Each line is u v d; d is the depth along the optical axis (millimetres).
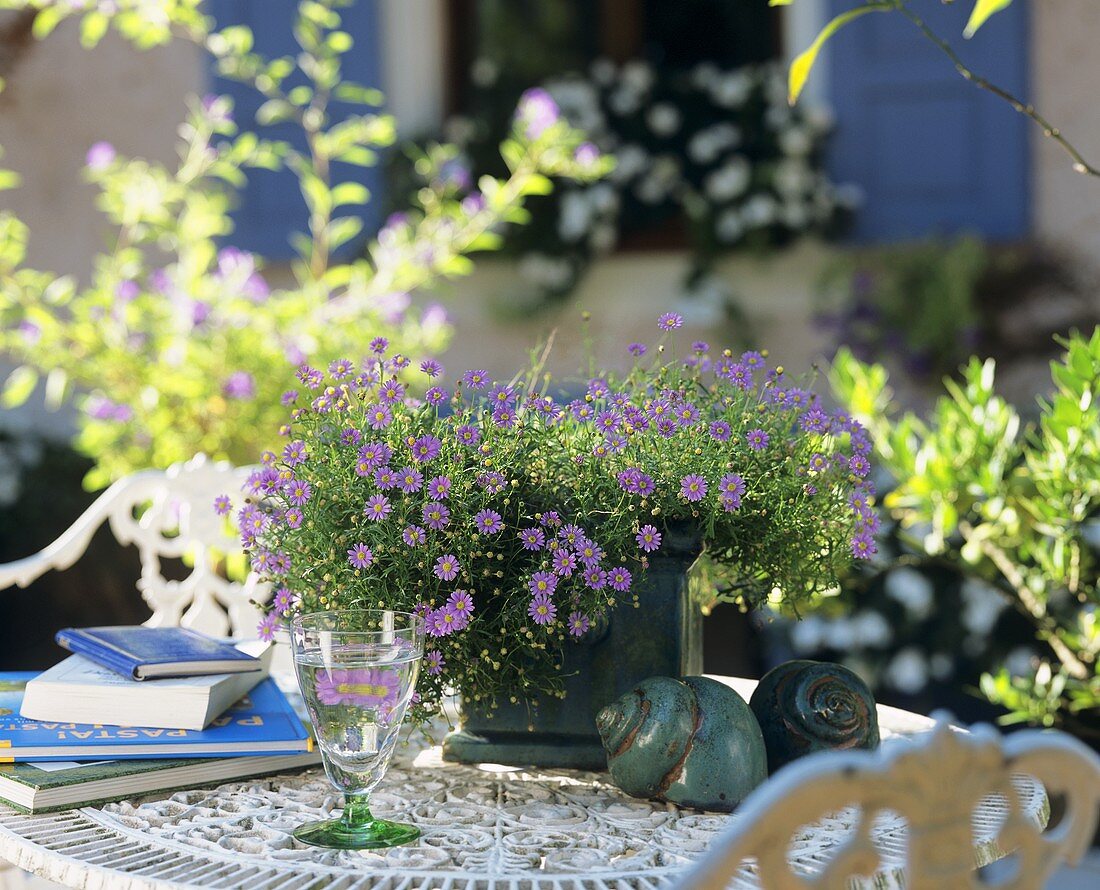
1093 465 1922
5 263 3314
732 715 1219
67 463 4281
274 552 1346
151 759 1288
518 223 4250
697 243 4156
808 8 4152
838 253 4086
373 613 1208
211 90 4340
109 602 4035
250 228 4344
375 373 1361
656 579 1333
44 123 4598
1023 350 3873
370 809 1231
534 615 1214
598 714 1291
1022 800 1241
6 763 1262
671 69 4465
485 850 1126
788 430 1354
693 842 1141
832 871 740
